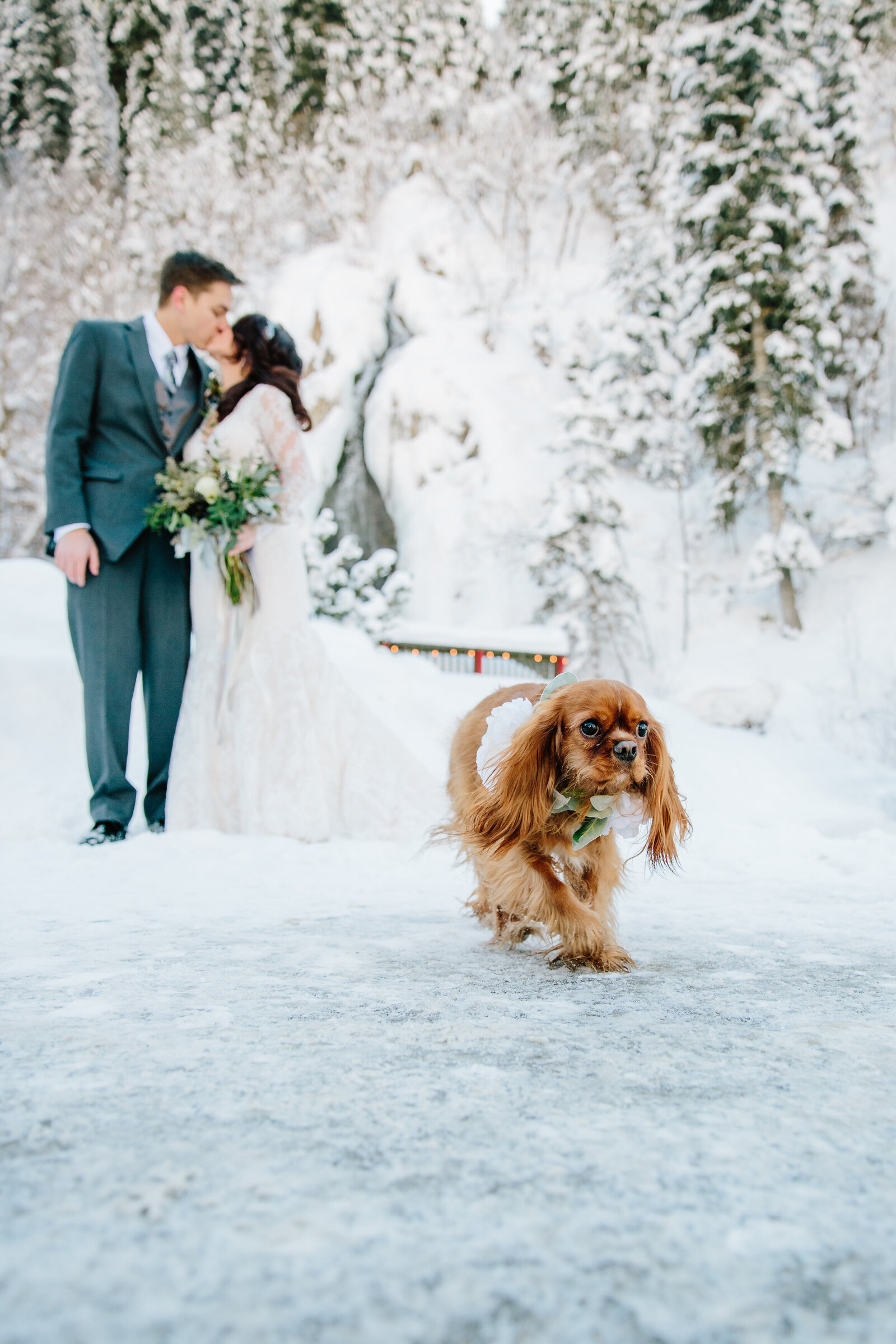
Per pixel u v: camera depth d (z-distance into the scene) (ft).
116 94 131.64
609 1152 3.24
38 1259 2.41
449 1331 2.12
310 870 11.98
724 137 65.10
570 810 7.45
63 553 14.49
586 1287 2.33
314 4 126.62
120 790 14.65
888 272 82.79
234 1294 2.25
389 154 127.75
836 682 64.85
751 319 65.26
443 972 6.44
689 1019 5.20
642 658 76.43
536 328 106.42
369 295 111.86
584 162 118.62
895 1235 2.66
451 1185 2.93
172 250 106.63
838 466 80.79
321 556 47.11
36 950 6.92
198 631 15.55
